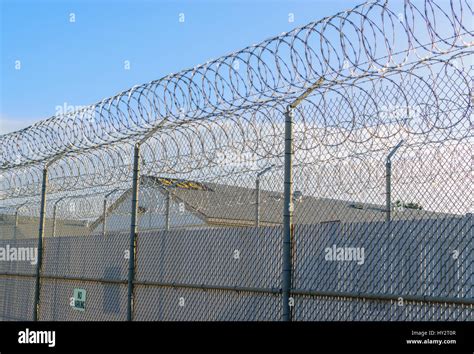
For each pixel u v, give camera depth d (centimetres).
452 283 446
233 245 630
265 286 588
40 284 941
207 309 645
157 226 1004
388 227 494
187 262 681
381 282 491
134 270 749
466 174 515
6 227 1364
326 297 527
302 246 554
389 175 570
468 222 442
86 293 845
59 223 1348
